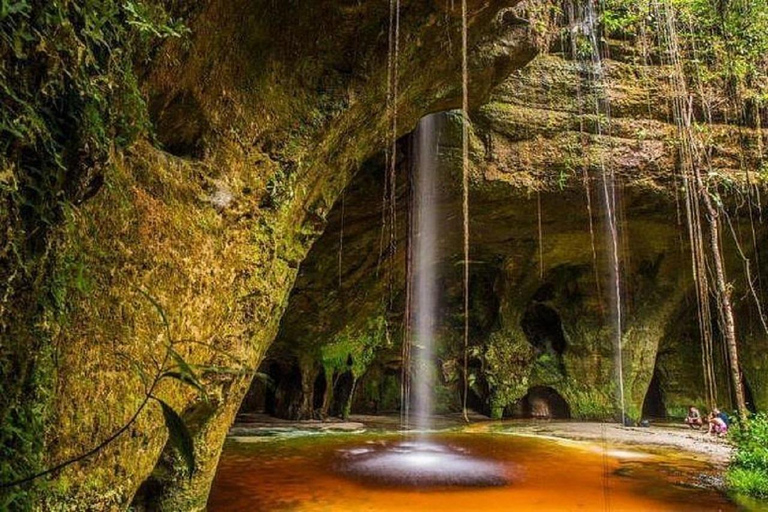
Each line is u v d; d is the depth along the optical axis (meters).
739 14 12.28
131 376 3.25
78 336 2.78
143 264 3.40
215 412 4.72
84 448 2.84
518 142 11.36
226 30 4.27
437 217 12.14
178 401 3.91
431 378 16.95
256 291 4.98
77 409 2.78
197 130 4.41
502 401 16.12
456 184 10.95
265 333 5.62
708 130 12.22
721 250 13.94
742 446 8.52
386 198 10.84
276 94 5.14
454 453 9.85
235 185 4.64
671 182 11.93
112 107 2.66
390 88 6.28
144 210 3.44
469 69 7.27
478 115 11.09
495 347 16.38
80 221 2.65
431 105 7.65
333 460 8.84
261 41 4.81
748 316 15.01
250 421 13.38
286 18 4.91
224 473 7.59
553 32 11.66
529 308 17.28
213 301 4.32
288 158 5.25
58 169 2.32
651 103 12.04
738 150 12.29
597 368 15.84
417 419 15.25
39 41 2.09
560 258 15.17
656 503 6.59
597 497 6.81
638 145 11.83
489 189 11.15
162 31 3.28
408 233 10.64
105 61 2.56
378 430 12.75
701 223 13.20
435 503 6.38
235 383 4.89
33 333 2.36
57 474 2.63
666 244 14.23
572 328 16.30
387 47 5.75
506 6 6.27
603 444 11.15
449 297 16.72
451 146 10.82
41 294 2.38
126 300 3.21
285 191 5.25
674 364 16.66
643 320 15.39
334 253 11.77
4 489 2.08
